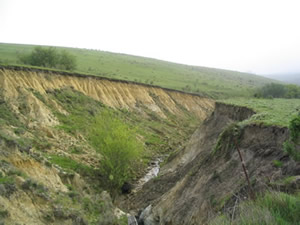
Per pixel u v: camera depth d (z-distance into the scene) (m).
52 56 64.25
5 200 11.44
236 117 26.88
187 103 78.38
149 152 40.25
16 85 34.41
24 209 11.98
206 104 84.00
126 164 25.78
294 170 10.51
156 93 70.94
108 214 16.78
